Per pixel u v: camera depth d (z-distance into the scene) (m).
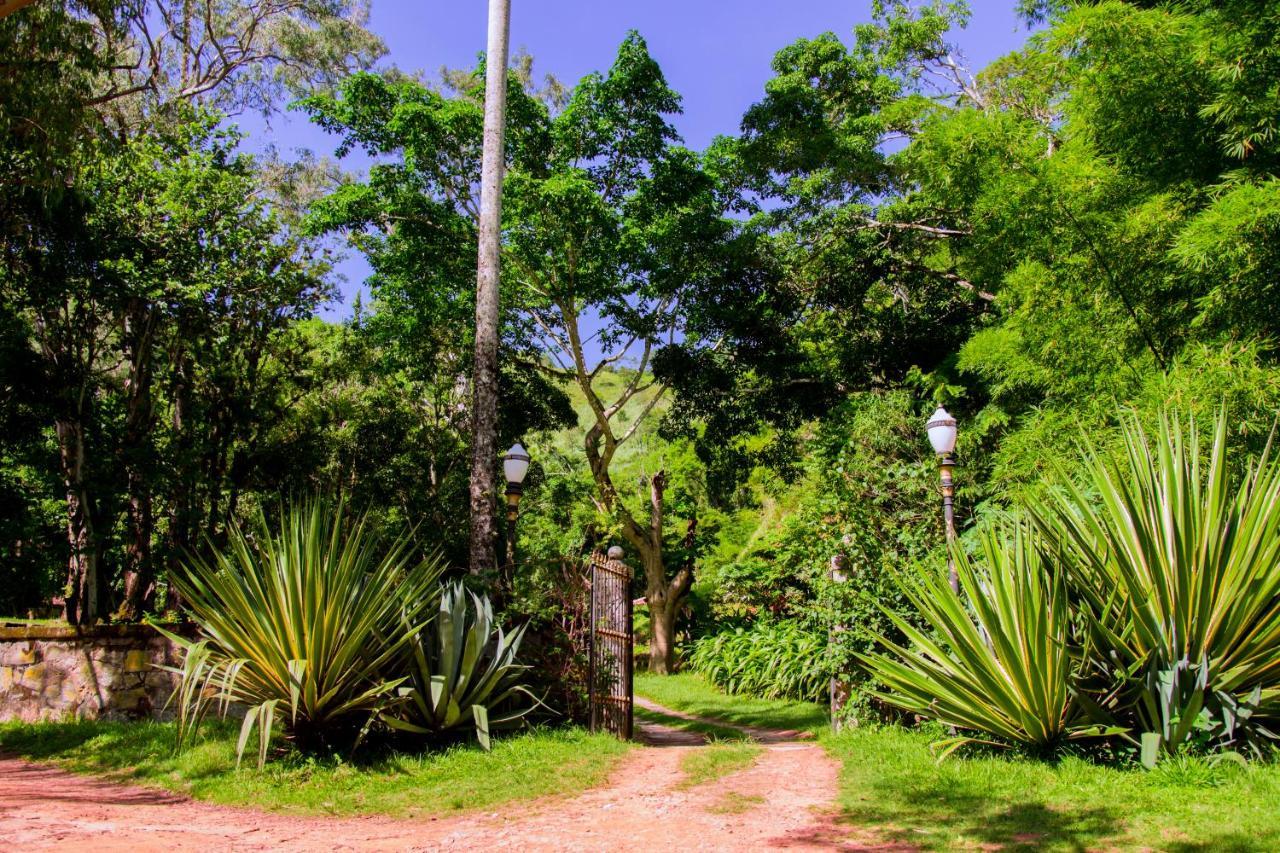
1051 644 5.62
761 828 4.88
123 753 7.95
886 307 20.53
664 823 5.07
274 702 6.63
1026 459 9.34
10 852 4.05
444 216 15.72
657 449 28.34
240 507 14.02
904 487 8.66
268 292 12.47
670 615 22.34
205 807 5.93
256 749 7.05
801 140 18.22
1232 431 7.25
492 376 9.89
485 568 9.33
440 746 7.32
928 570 8.13
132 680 10.15
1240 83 7.86
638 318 18.02
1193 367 7.52
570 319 17.38
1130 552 5.94
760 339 18.97
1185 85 8.31
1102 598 6.00
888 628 8.31
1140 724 5.75
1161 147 8.80
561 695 8.97
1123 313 8.63
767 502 30.94
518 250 15.63
